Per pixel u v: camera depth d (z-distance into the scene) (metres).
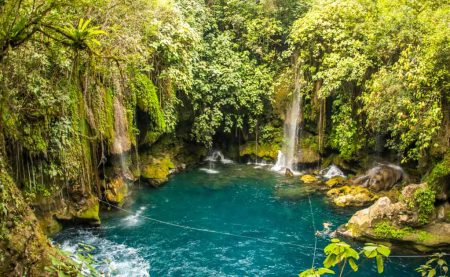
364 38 14.65
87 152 11.23
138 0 10.55
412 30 12.41
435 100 11.08
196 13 18.02
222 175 16.81
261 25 18.66
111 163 12.60
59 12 5.95
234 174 16.97
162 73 14.26
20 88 7.76
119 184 12.83
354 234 10.91
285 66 18.80
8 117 6.98
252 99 17.97
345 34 15.05
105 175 12.51
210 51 18.12
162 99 15.09
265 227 11.91
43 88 8.38
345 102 15.80
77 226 11.03
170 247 10.59
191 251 10.44
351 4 14.83
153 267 9.60
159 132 15.30
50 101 8.50
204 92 17.20
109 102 12.02
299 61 17.27
